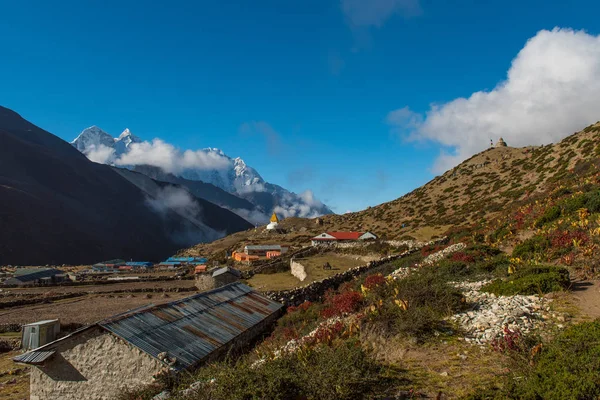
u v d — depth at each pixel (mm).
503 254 23281
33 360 15148
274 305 26453
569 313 11062
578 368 6891
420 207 92875
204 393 8492
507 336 9305
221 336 18203
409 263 33156
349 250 64938
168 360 14555
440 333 11016
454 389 7805
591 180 32562
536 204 33469
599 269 15164
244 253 85312
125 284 57469
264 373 8477
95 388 15016
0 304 40594
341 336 12273
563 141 82438
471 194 83812
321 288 36406
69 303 42750
